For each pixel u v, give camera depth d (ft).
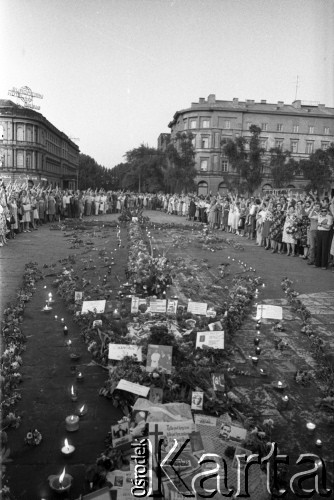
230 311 22.68
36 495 9.84
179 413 12.22
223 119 213.05
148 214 122.11
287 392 15.15
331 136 211.41
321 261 40.52
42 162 213.25
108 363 16.11
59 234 62.34
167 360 14.19
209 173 214.48
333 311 25.49
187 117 218.59
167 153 189.47
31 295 26.43
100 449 11.53
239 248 52.34
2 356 16.60
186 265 39.14
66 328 19.69
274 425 12.97
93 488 9.96
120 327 18.10
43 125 215.10
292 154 211.61
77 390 14.66
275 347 19.27
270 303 26.73
